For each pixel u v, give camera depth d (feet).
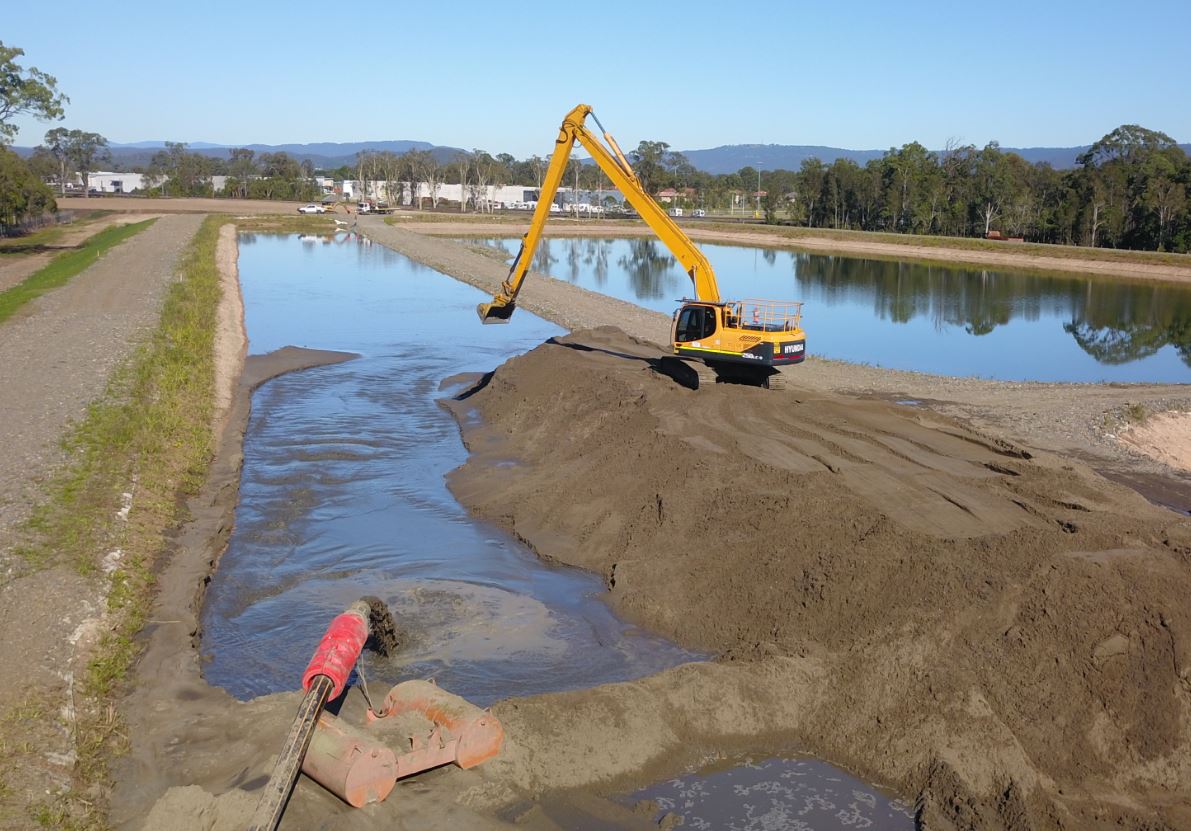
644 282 243.19
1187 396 108.68
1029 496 57.06
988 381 115.44
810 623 47.14
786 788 37.76
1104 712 39.42
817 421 74.28
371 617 46.39
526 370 99.35
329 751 34.22
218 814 32.27
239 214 416.05
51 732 37.14
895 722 39.81
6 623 44.70
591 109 92.43
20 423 75.66
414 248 289.94
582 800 36.32
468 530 65.92
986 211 398.01
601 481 67.31
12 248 242.17
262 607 53.36
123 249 220.84
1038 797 35.86
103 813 33.86
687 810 36.32
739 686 42.04
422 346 138.00
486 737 36.96
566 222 460.55
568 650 48.65
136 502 62.90
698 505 59.52
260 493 72.69
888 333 169.78
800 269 298.76
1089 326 181.98
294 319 160.15
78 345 107.76
